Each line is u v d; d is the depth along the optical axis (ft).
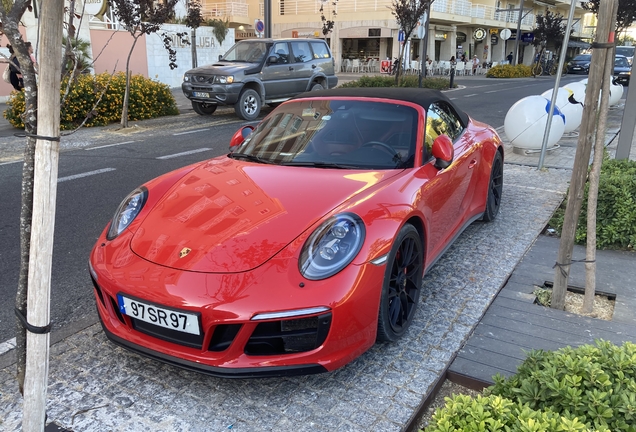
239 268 7.97
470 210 14.70
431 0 66.33
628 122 20.92
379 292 8.50
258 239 8.42
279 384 8.64
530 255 14.23
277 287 7.73
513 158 27.25
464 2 128.16
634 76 20.45
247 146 12.57
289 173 10.63
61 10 5.43
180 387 8.60
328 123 12.36
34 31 37.88
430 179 10.97
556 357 6.74
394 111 12.39
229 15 102.27
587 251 10.93
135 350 8.45
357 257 8.21
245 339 7.70
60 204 19.25
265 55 43.55
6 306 11.68
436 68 118.11
